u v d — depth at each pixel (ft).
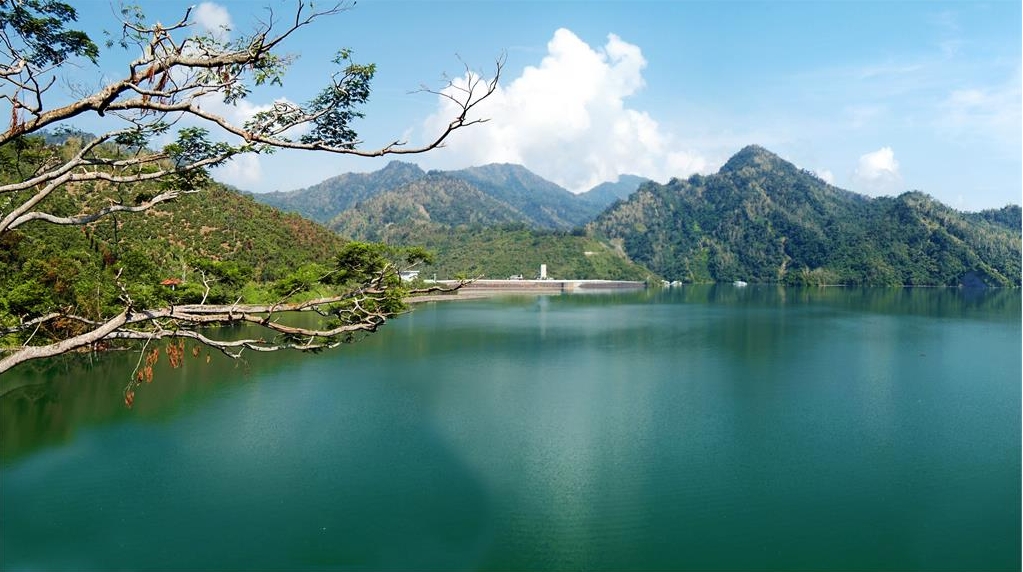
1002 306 410.11
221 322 40.11
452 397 143.95
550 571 70.44
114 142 41.22
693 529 79.71
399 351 209.97
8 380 148.46
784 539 77.46
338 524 80.07
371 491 89.56
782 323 304.71
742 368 181.98
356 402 137.90
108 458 101.24
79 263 193.88
